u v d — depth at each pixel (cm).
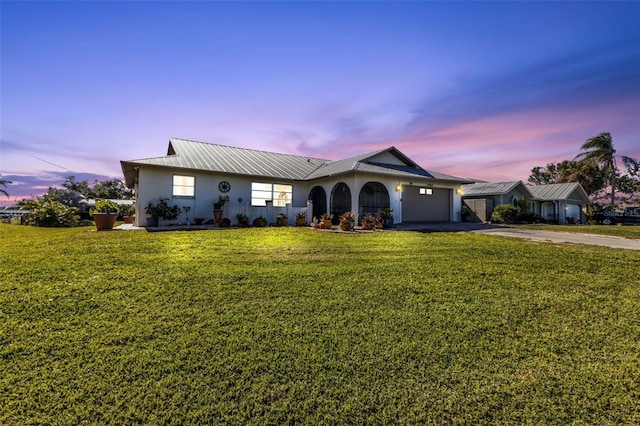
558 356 261
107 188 5047
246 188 1505
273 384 216
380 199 1518
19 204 1881
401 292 414
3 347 253
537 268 557
